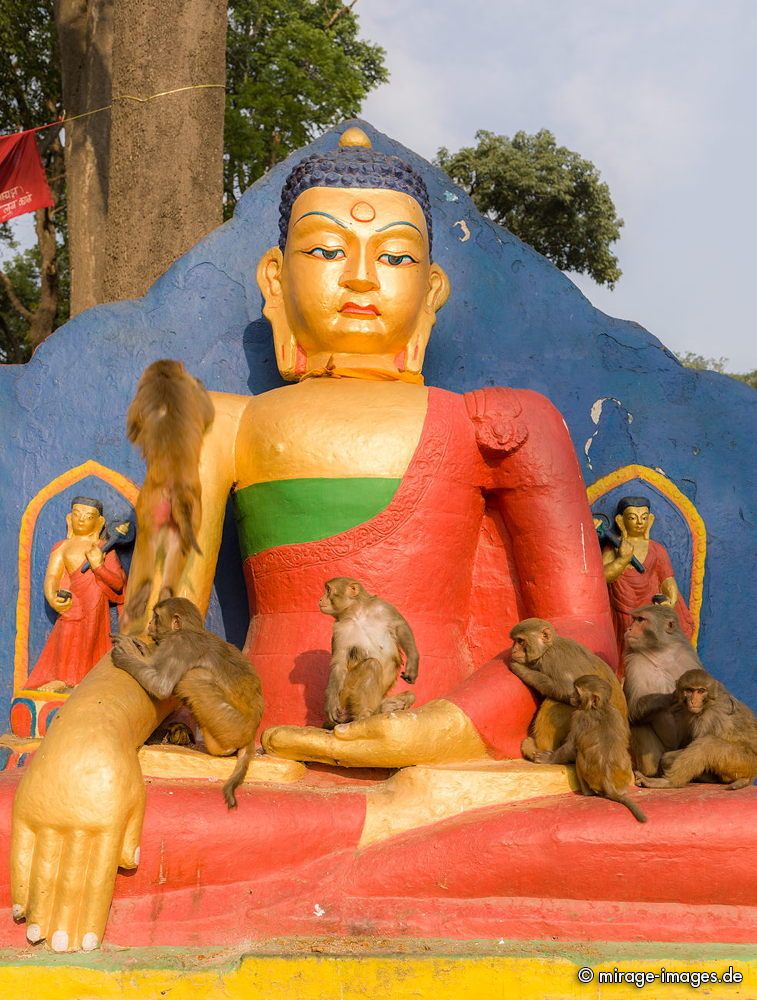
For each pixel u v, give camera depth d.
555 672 6.21
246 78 26.27
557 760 6.04
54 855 5.20
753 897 5.30
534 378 8.73
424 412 7.06
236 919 5.41
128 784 5.29
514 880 5.38
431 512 6.99
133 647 5.90
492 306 8.88
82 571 7.81
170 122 10.00
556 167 29.62
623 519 7.96
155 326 8.62
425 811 5.69
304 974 5.09
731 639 8.09
